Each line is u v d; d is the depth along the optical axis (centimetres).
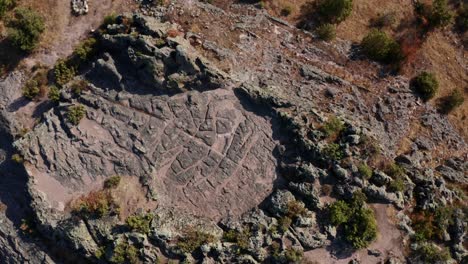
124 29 3512
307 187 3269
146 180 3300
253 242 3141
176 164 3362
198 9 3709
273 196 3272
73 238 3173
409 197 3409
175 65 3391
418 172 3488
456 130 3859
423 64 3928
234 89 3462
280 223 3198
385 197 3303
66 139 3372
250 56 3656
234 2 3831
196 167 3362
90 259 3216
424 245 3312
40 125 3419
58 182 3319
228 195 3331
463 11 4072
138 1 3744
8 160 3459
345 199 3284
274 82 3594
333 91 3666
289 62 3709
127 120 3412
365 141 3359
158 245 3134
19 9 3628
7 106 3559
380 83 3806
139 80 3462
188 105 3428
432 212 3400
